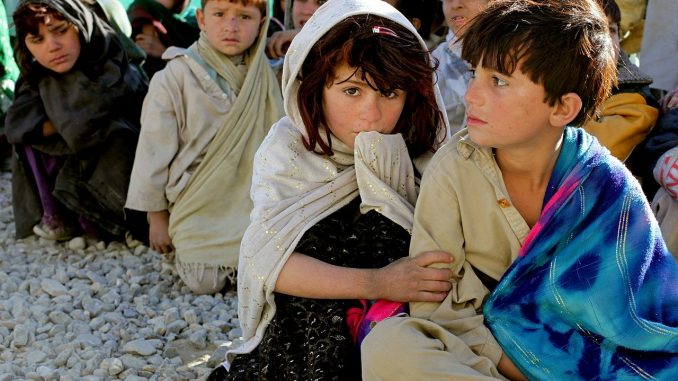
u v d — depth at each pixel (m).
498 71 2.15
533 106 2.16
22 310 3.49
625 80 3.50
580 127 2.40
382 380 2.18
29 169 4.32
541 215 2.24
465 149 2.32
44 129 4.20
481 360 2.20
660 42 4.35
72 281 3.83
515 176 2.32
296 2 4.65
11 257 4.18
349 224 2.51
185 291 3.75
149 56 4.95
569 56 2.11
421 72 2.44
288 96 2.54
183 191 3.87
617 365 2.15
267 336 2.49
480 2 3.73
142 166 3.86
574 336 2.20
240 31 3.91
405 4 4.60
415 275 2.31
